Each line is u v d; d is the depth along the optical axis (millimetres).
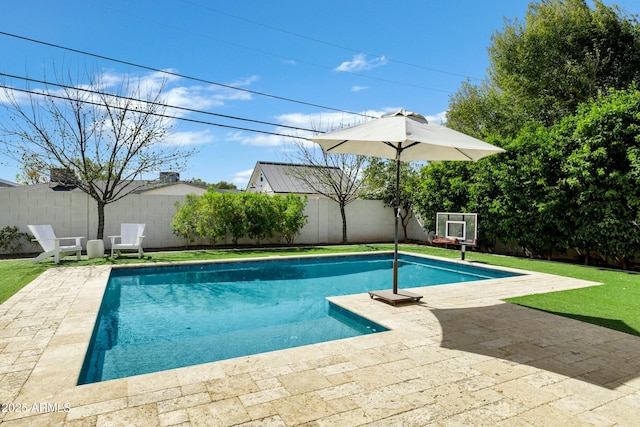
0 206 10516
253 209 13164
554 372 3172
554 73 15859
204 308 6383
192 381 2943
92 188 11164
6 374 3008
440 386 2902
